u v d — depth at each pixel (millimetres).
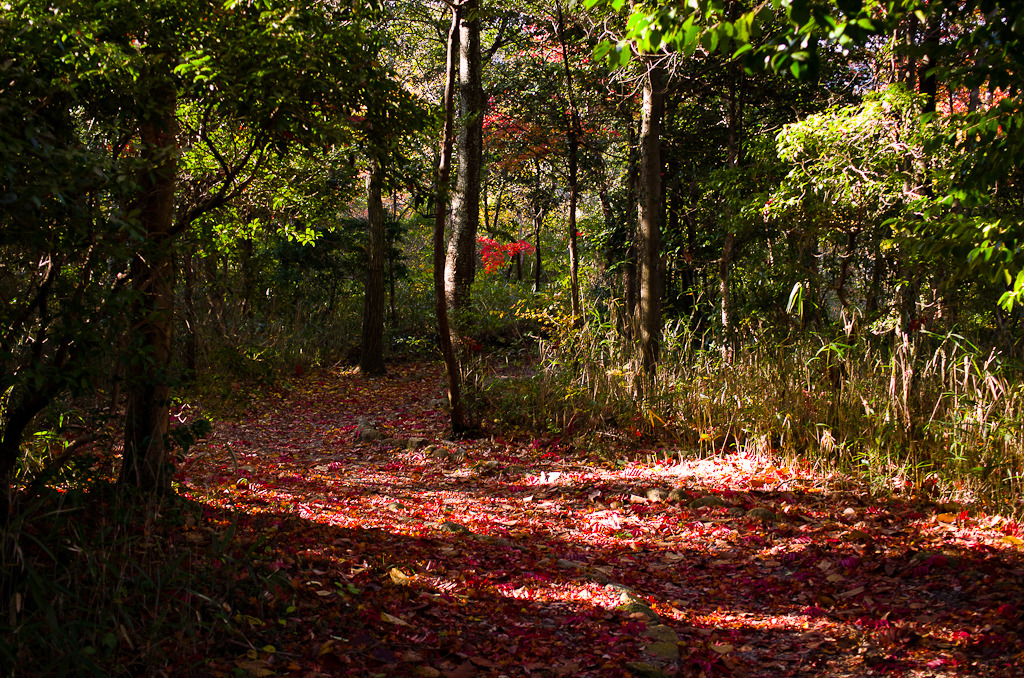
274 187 5484
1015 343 8352
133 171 3340
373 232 15172
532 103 12266
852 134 7391
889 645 3676
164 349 4500
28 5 3178
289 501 5863
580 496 6781
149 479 4402
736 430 7926
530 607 4273
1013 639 3510
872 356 8148
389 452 8758
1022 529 5102
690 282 15461
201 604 3389
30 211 2742
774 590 4629
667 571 5055
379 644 3535
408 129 4707
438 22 13727
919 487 6094
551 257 24391
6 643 2596
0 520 3312
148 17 3688
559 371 10086
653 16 3184
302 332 15641
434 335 18047
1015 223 3900
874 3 3148
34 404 3336
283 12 3922
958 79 3941
